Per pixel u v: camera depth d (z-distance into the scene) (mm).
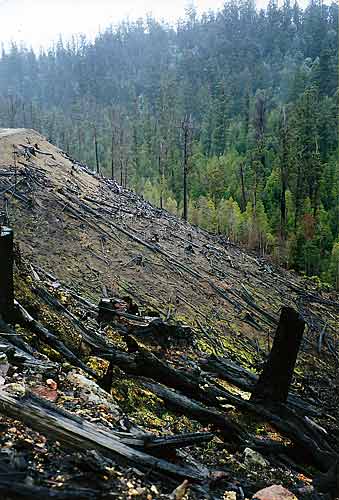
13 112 59312
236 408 5258
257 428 5020
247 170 47594
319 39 87625
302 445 4723
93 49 119750
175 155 50625
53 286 8828
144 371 5246
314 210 39969
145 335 7781
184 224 26844
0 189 18141
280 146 44406
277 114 55062
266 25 102000
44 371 4125
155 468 3043
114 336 7281
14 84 114375
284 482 3949
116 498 2611
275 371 5363
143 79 94625
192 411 4863
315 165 40781
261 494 3301
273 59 88312
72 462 2803
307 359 15695
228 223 36625
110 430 3314
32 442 2900
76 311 7797
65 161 27406
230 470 3811
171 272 18203
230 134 57312
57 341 5168
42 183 20594
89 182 25938
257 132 51406
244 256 25656
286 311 5305
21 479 2477
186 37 117125
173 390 5379
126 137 53906
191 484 3094
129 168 48938
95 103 75188
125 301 9000
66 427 3096
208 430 4680
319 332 18500
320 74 60875
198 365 7129
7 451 2719
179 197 46094
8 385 3422
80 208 20203
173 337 8289
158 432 4289
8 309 5043
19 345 4605
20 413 3109
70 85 100250
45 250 15742
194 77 79500
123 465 2973
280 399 5336
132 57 115875
